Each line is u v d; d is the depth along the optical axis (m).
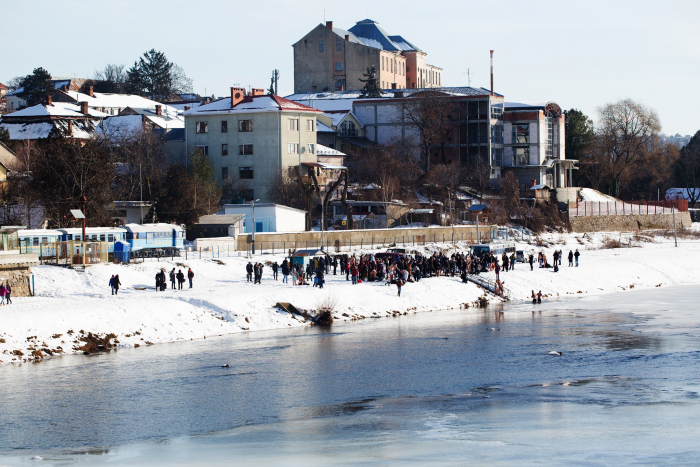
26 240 82.25
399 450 31.23
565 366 49.03
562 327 64.88
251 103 133.50
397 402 40.62
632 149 179.88
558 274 95.88
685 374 45.97
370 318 71.31
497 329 64.25
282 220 108.75
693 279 102.94
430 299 78.94
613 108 179.38
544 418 36.28
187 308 64.25
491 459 29.34
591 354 52.78
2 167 101.00
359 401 41.12
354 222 120.12
